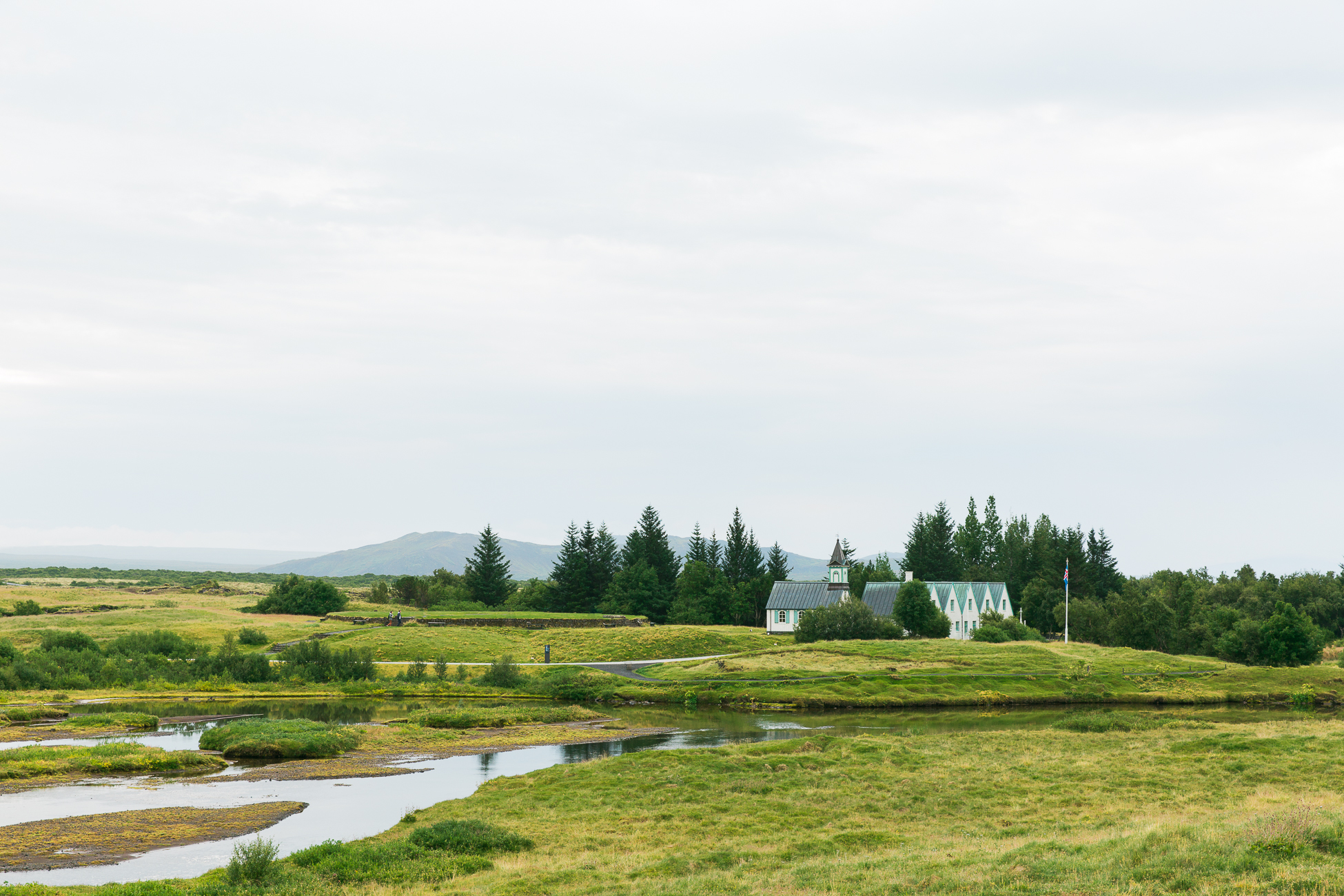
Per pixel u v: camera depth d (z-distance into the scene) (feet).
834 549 476.54
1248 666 326.44
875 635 376.07
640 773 145.79
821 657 321.52
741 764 151.33
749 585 540.52
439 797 137.28
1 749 178.70
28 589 528.22
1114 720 204.44
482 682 293.64
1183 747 163.53
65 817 121.39
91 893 80.02
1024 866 78.23
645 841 106.11
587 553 591.37
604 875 88.02
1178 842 80.69
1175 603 456.04
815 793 128.98
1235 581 644.69
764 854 96.58
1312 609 563.48
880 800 125.39
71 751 165.89
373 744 186.70
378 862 92.32
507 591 606.55
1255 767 140.26
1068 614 435.12
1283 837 75.82
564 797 130.62
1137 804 119.55
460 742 192.24
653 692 270.05
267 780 150.30
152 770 157.17
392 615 446.19
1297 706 269.03
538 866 92.68
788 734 203.31
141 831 114.01
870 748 162.09
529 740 195.00
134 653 318.45
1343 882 64.08
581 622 463.42
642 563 568.82
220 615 447.01
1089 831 102.22
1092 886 69.36
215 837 111.45
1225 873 69.72
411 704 258.98
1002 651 338.95
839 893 74.33
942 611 429.38
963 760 154.81
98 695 266.57
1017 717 236.63
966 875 76.43
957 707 259.80
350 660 309.01
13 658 294.05
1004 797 125.90
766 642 410.31
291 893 79.97
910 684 279.08
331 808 129.59
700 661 331.36
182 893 80.23
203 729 207.72
